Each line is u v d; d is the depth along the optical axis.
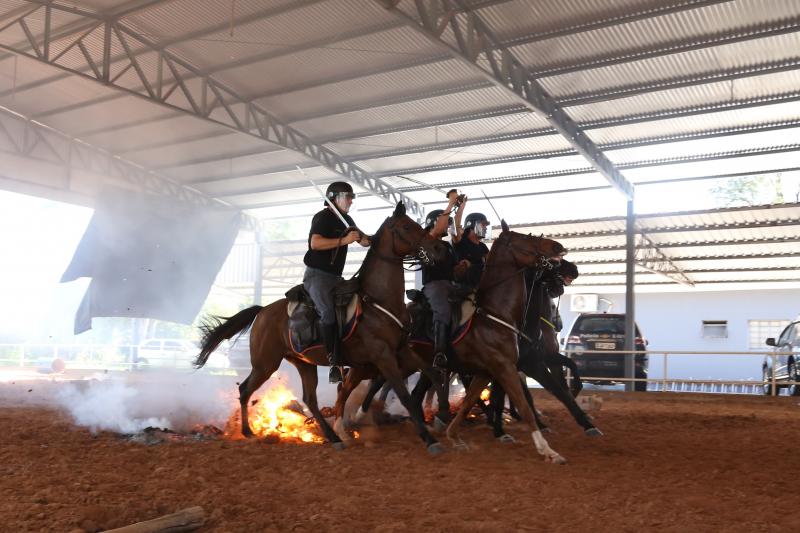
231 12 17.83
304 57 19.86
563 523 5.19
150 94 19.92
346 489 5.99
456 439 8.16
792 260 26.27
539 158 23.34
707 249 25.92
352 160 25.73
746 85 18.11
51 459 6.93
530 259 8.04
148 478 6.24
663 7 15.65
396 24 17.72
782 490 6.35
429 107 21.59
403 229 7.87
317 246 7.96
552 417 12.34
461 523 5.09
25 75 23.22
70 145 27.89
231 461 7.02
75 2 18.44
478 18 17.00
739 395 18.52
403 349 8.09
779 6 15.17
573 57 17.92
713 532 4.99
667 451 8.47
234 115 22.11
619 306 33.31
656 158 22.39
